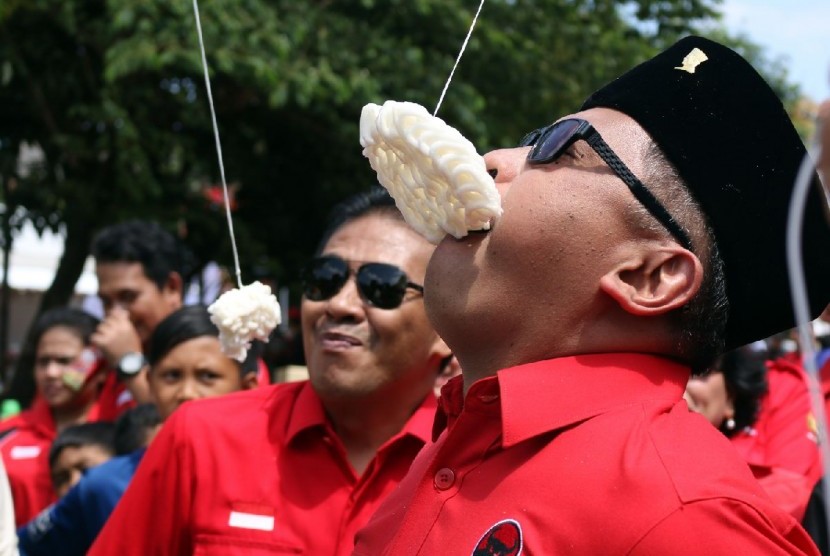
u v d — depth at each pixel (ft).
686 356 4.47
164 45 22.82
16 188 27.37
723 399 10.53
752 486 4.03
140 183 24.99
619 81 4.63
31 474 12.78
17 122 27.40
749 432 10.76
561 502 3.99
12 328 49.52
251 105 28.53
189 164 27.78
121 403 13.58
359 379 7.21
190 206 28.09
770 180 4.46
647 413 4.16
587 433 4.12
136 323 13.17
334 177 30.37
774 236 4.47
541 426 4.15
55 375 13.28
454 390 4.85
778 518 4.00
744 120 4.47
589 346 4.33
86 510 9.50
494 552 4.02
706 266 4.37
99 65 26.35
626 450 4.00
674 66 4.55
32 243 39.93
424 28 27.02
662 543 3.77
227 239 27.99
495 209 4.27
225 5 23.13
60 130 26.78
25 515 12.71
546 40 27.91
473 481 4.29
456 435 4.43
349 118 27.96
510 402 4.18
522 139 4.84
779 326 4.67
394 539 4.41
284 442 7.29
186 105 26.66
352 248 7.36
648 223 4.26
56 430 13.37
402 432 7.18
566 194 4.27
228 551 7.07
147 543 7.38
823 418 3.41
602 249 4.25
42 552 9.71
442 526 4.24
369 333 7.25
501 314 4.33
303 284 7.46
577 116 4.51
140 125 25.70
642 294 4.28
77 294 35.60
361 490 7.07
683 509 3.80
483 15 26.86
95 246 13.41
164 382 10.30
